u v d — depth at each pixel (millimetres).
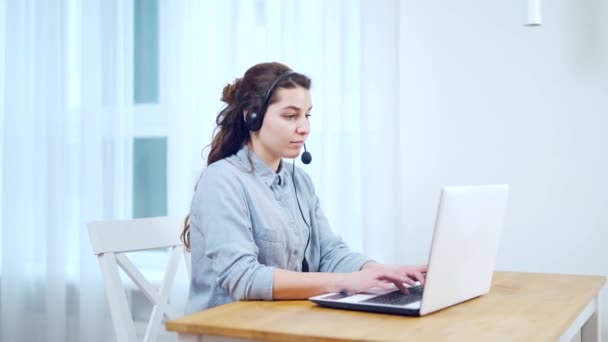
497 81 2281
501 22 2277
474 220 1357
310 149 2404
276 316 1275
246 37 2520
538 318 1270
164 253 2793
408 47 2377
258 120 1631
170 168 2625
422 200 2367
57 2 2797
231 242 1510
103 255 1632
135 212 2809
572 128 2201
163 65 2672
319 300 1364
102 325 2752
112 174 2711
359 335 1117
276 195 1699
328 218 2395
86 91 2744
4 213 2859
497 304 1405
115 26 2715
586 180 2189
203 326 1209
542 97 2232
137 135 2771
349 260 1769
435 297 1282
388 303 1319
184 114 2605
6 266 2859
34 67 2846
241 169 1648
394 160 2312
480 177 2305
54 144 2799
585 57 2186
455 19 2324
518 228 2264
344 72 2359
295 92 1622
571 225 2207
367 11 2324
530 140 2248
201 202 1585
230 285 1471
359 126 2348
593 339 1722
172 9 2627
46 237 2809
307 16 2416
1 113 2895
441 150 2346
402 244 2369
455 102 2330
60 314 2795
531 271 2252
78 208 2799
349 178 2369
